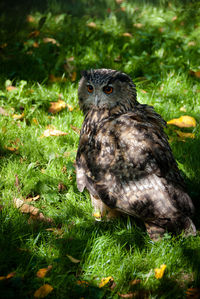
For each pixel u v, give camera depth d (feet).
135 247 15.14
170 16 40.98
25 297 12.58
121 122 15.80
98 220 16.58
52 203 17.44
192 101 25.43
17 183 17.88
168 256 14.39
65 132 21.79
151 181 14.60
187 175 19.08
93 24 38.58
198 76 27.96
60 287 13.12
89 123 16.76
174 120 22.93
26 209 16.47
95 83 16.19
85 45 32.94
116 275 13.89
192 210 14.92
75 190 18.29
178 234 14.73
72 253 14.44
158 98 25.48
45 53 30.89
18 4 44.37
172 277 13.93
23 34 35.94
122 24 39.63
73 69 28.55
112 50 31.94
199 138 21.85
